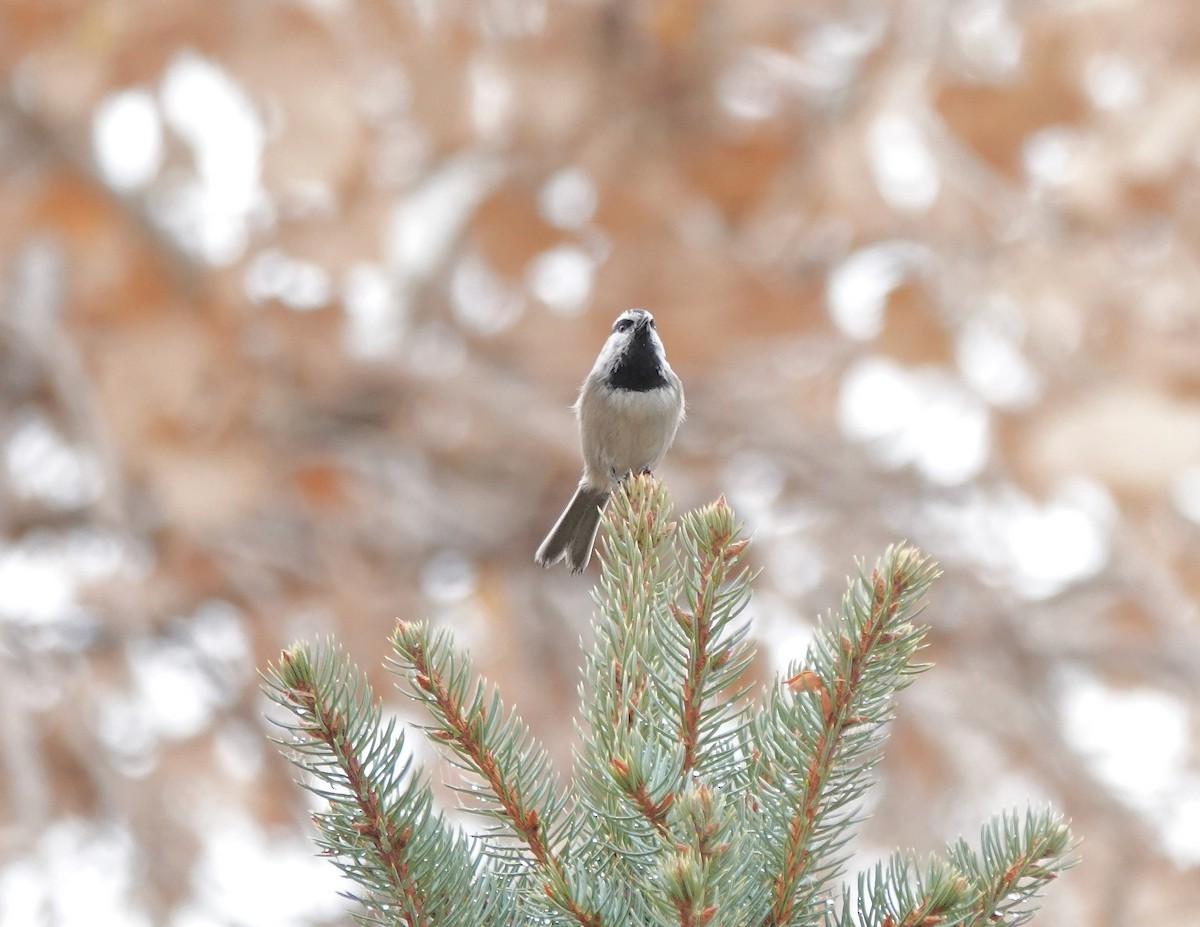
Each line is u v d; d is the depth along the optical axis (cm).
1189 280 1188
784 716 378
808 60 1443
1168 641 1373
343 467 1462
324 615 1444
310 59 1252
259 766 1406
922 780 1370
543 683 1469
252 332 1383
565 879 349
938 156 1260
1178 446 1086
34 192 1338
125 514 1314
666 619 405
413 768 423
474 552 1493
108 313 1391
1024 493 1143
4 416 1509
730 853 329
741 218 1466
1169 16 1187
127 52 1280
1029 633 1410
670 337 1436
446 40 1355
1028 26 1209
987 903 365
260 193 1302
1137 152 1183
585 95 1406
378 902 367
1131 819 1279
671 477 1432
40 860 1082
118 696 1429
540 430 1409
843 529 1413
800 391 1462
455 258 1470
